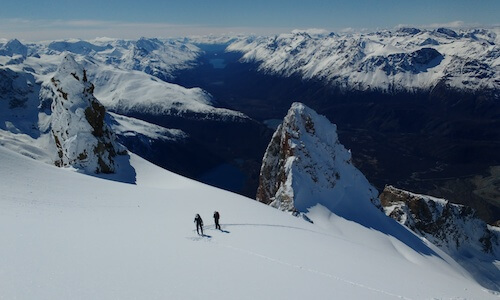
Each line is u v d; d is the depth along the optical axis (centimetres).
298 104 10812
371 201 10612
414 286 4041
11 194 4691
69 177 6738
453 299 3897
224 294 2453
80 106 10288
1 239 2647
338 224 8362
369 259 5031
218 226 4678
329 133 10944
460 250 14750
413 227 13525
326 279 3384
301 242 4769
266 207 6788
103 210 4903
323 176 9756
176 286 2411
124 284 2272
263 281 2897
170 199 6362
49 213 4066
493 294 6250
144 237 3588
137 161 11088
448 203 15738
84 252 2723
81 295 2008
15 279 2023
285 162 10119
